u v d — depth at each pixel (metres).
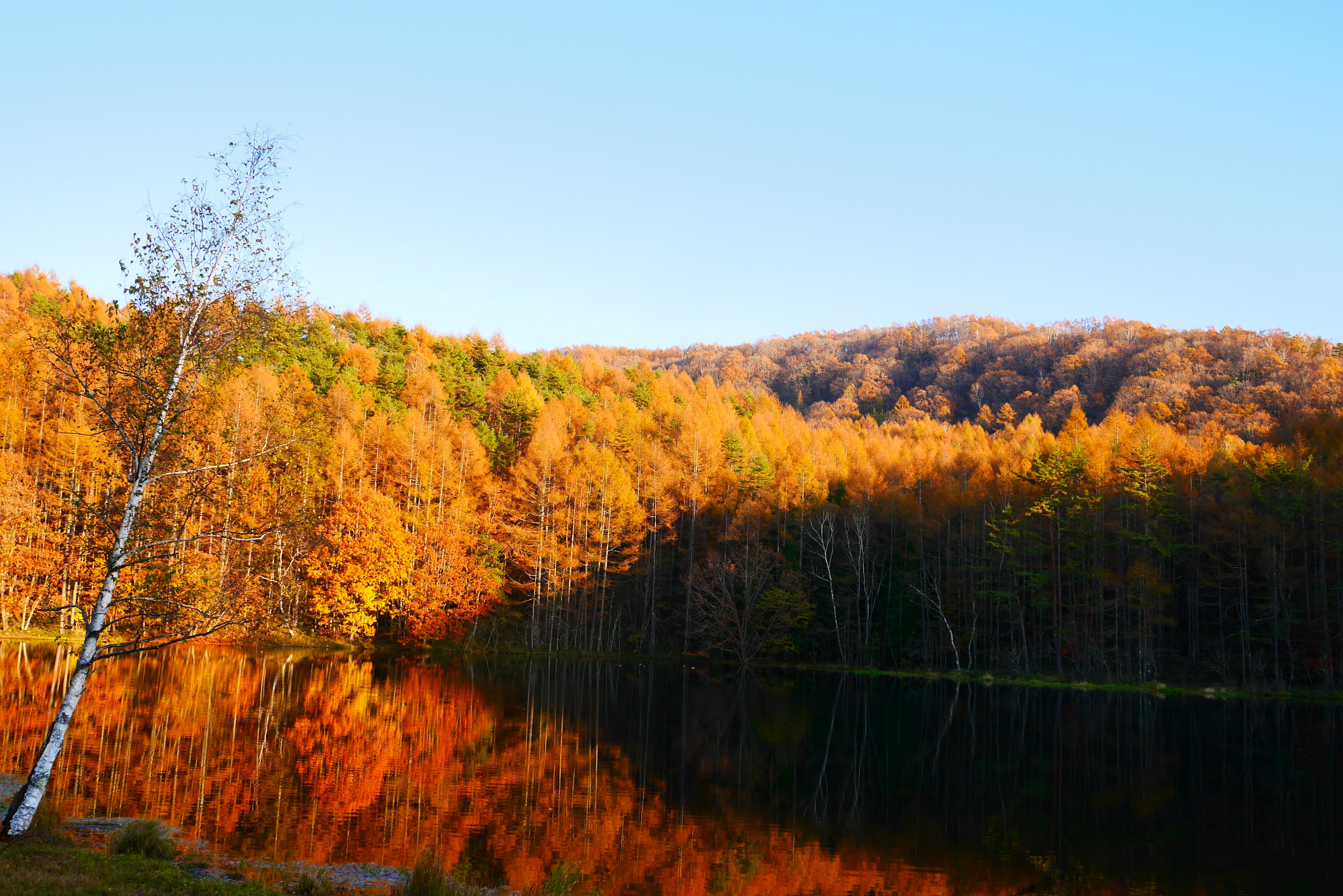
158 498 15.02
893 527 67.31
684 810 20.92
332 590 57.47
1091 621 62.94
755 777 25.31
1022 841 19.31
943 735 34.44
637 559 67.25
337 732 27.53
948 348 189.38
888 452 92.69
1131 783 25.77
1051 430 136.75
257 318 15.29
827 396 197.50
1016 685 55.44
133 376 14.34
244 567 15.74
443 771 22.94
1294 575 55.50
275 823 16.95
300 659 51.62
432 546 62.06
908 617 65.75
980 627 64.81
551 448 69.62
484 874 14.80
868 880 16.38
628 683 49.31
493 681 45.97
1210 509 60.34
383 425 69.69
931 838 19.45
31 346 15.16
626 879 15.56
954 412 168.25
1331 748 32.38
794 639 67.75
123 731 25.62
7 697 30.11
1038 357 168.75
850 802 22.77
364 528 59.44
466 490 69.06
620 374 131.38
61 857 12.09
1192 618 60.16
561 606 65.38
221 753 23.30
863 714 40.31
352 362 89.50
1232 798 23.84
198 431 15.31
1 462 50.50
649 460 73.75
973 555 64.69
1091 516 61.75
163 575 14.88
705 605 66.94
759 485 72.75
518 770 23.81
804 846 18.48
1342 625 52.72
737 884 15.74
